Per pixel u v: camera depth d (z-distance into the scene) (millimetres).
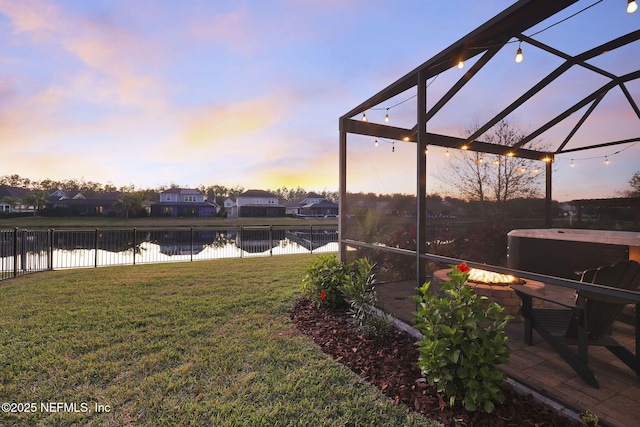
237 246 14156
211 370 2600
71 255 10992
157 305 4383
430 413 2035
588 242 5000
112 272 7012
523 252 5945
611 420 1896
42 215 40375
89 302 4535
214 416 2023
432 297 2475
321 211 49281
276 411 2064
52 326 3553
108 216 41375
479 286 3830
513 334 3221
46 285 5633
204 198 46344
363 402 2174
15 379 2430
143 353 2908
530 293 2855
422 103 3389
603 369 2518
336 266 4461
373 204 5430
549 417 1949
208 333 3393
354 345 3076
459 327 2143
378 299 4113
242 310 4191
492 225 6840
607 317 2449
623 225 5816
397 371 2559
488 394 1945
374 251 5492
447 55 3104
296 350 3002
